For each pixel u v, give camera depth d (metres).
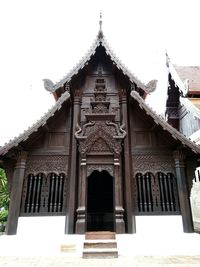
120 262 6.83
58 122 9.93
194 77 19.38
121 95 10.23
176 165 9.07
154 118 9.00
